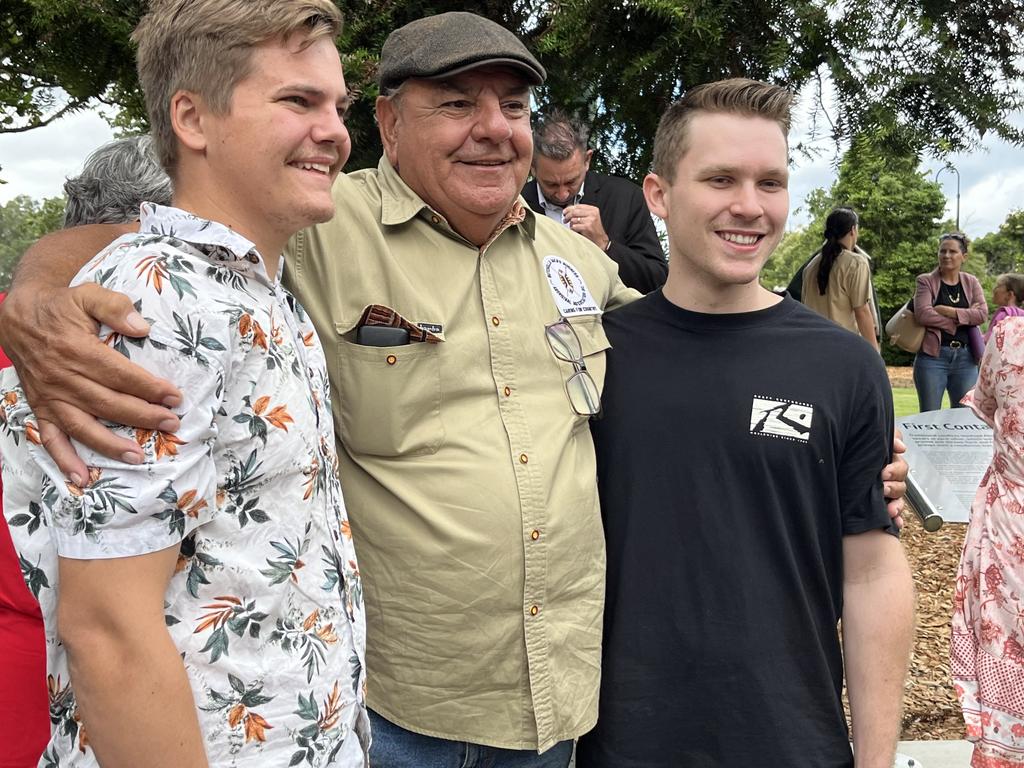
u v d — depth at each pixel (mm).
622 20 3049
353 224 1625
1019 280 7105
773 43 2807
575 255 1928
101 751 973
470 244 1688
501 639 1543
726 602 1625
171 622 1011
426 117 1586
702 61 2934
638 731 1642
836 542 1704
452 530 1515
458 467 1536
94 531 937
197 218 1089
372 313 1541
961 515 2617
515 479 1555
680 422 1688
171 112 1110
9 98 3279
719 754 1613
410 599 1540
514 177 1647
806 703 1635
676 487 1675
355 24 2895
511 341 1644
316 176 1141
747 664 1607
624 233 3576
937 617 4168
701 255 1680
